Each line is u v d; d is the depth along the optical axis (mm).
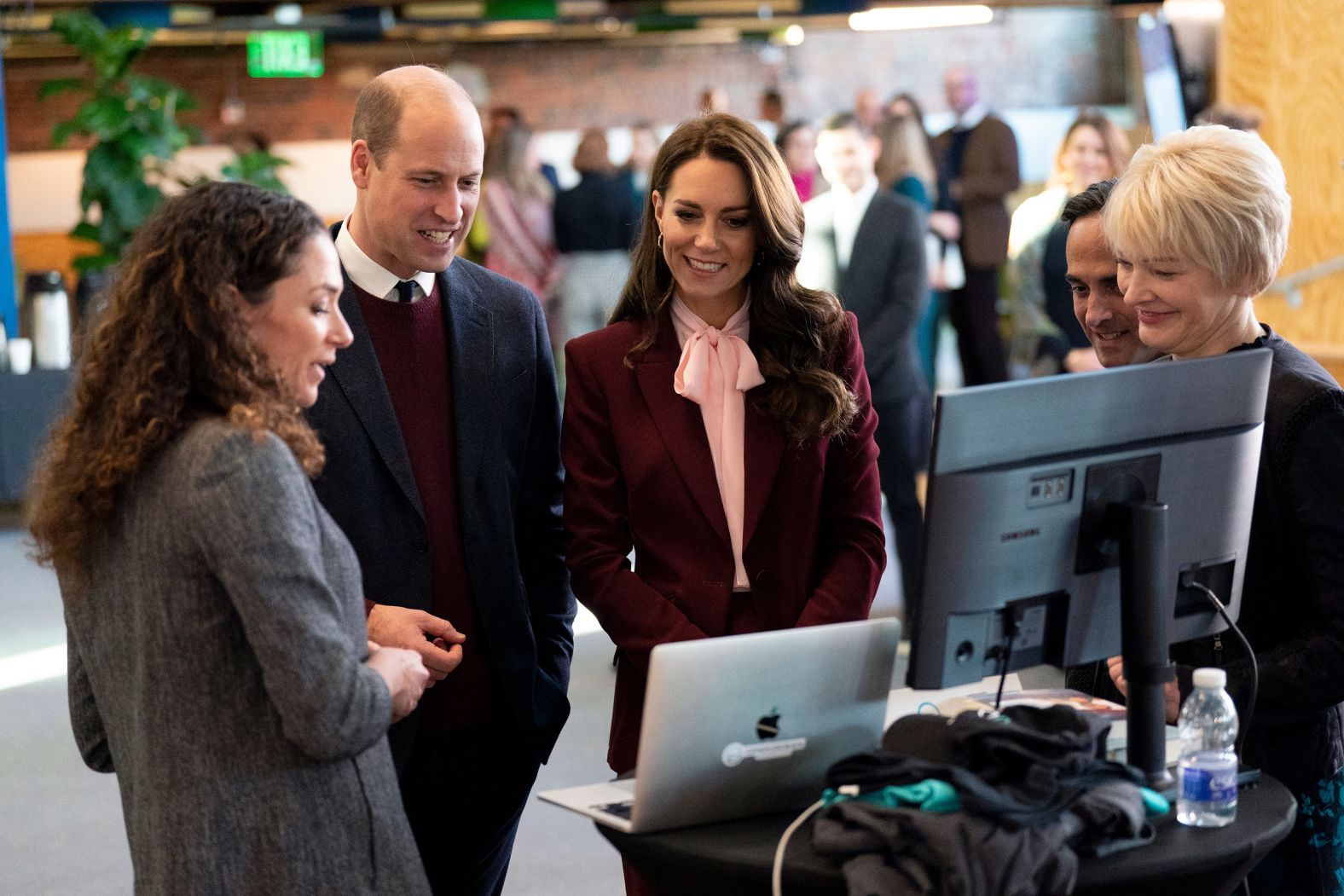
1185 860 1657
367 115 2262
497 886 2586
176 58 13023
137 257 1783
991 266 7953
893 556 6812
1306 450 2018
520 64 13430
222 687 1726
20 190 12445
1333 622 1985
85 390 1783
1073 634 1866
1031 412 1748
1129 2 9391
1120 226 2104
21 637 5918
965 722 1734
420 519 2297
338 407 2262
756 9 10711
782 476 2293
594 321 8867
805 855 1664
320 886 1763
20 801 4168
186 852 1709
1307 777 2090
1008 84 13375
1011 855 1536
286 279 1787
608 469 2311
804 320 2283
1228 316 2104
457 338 2373
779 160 2234
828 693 1795
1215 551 1947
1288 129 5473
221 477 1685
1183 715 1849
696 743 1712
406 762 2291
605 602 2244
